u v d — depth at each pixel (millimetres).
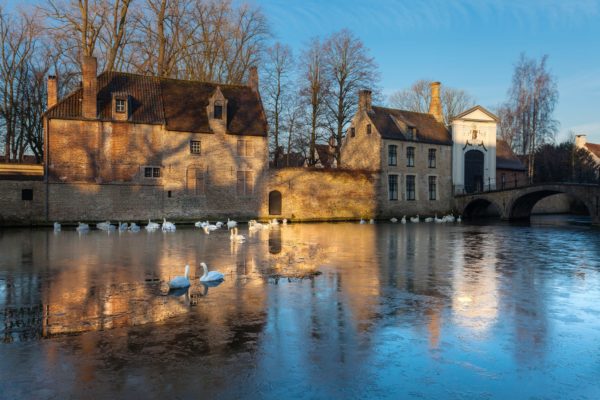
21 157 43875
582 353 8023
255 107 42438
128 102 36219
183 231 31266
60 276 14414
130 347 8133
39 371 7086
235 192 40094
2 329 9109
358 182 45688
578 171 58656
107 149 35562
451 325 9531
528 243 24688
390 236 28594
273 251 20625
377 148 46938
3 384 6641
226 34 45250
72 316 10008
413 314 10312
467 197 49188
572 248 22453
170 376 6938
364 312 10438
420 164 49406
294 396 6371
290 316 10086
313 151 49188
